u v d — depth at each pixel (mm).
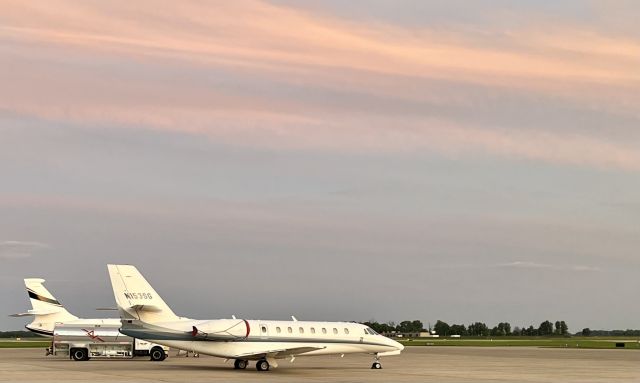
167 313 57906
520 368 62656
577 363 71938
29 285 77562
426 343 159875
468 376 52156
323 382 45156
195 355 83125
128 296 57219
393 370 58938
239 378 47656
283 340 59625
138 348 69562
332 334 61250
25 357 76000
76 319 76312
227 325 57906
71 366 59000
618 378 51094
